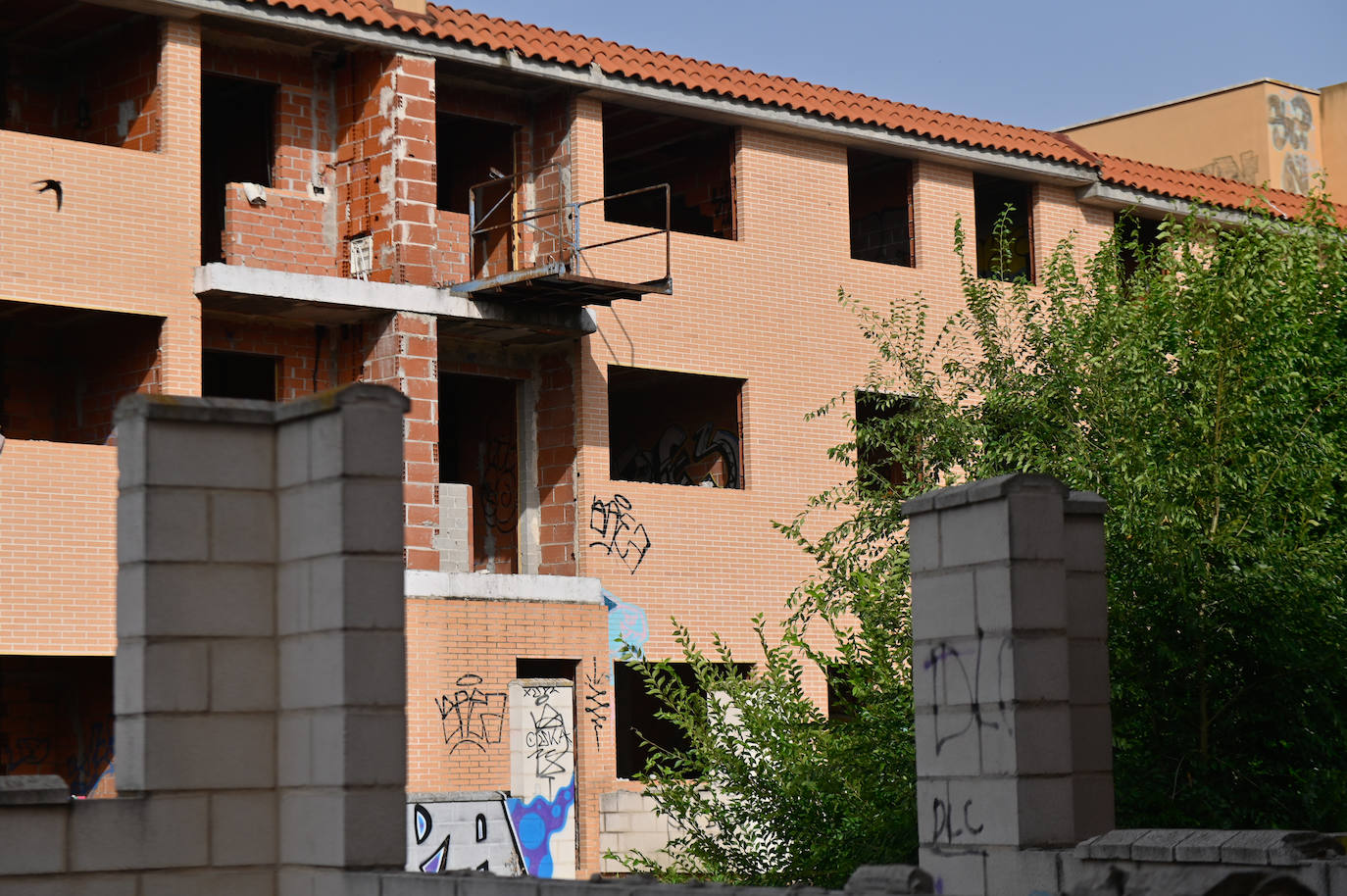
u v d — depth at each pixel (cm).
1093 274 1767
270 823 955
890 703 1509
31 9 2161
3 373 2244
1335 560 1468
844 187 2806
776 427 2684
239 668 958
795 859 1518
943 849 1011
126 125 2225
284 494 973
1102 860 914
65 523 2016
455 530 2352
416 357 2308
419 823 1970
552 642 2352
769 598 2647
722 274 2653
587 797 2367
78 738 2253
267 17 2191
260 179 2377
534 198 2566
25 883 889
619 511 2523
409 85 2338
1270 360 1609
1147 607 1487
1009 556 977
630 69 2512
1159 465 1532
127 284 2105
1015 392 1692
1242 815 1449
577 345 2530
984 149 2877
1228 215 3127
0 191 2023
